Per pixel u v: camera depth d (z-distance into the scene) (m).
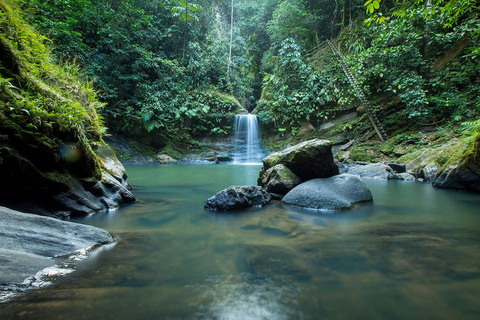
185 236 2.22
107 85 11.15
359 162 8.51
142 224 2.61
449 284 1.38
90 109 4.24
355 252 1.84
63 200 2.79
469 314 1.12
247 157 13.46
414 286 1.36
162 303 1.20
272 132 14.48
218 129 14.13
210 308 1.17
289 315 1.13
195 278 1.46
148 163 12.06
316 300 1.24
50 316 1.06
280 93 13.87
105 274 1.48
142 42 13.24
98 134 4.32
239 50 19.67
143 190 4.88
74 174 3.06
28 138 2.46
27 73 2.94
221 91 16.52
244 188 3.51
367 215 2.98
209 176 7.17
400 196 4.15
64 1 8.86
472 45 8.09
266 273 1.52
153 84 13.02
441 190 4.71
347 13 16.36
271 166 4.71
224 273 1.52
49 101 2.85
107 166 4.17
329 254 1.80
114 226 2.53
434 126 7.99
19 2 3.72
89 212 3.00
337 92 12.13
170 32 14.55
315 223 2.64
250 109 20.11
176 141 13.74
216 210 3.24
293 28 17.03
